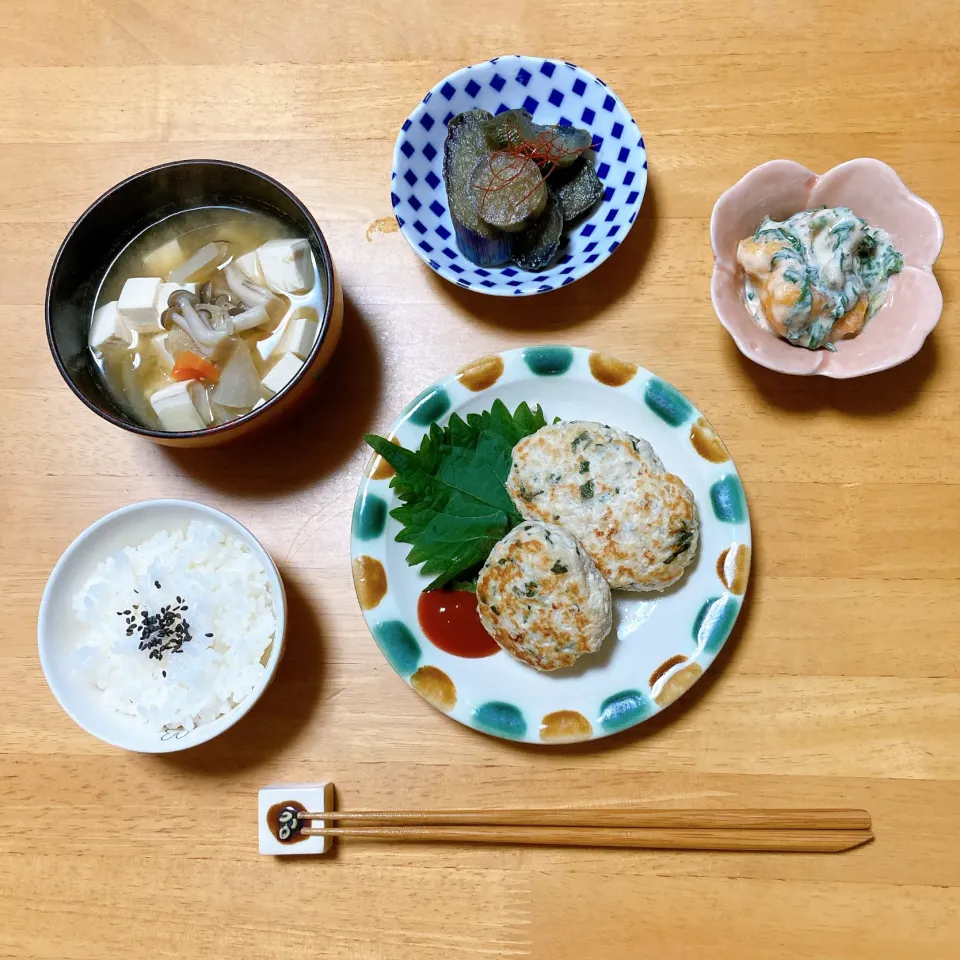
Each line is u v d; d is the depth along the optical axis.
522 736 0.34
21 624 0.38
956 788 0.36
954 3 0.41
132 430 0.33
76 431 0.39
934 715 0.36
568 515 0.34
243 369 0.37
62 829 0.37
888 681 0.36
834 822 0.35
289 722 0.37
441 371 0.39
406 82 0.41
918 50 0.40
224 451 0.39
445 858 0.36
